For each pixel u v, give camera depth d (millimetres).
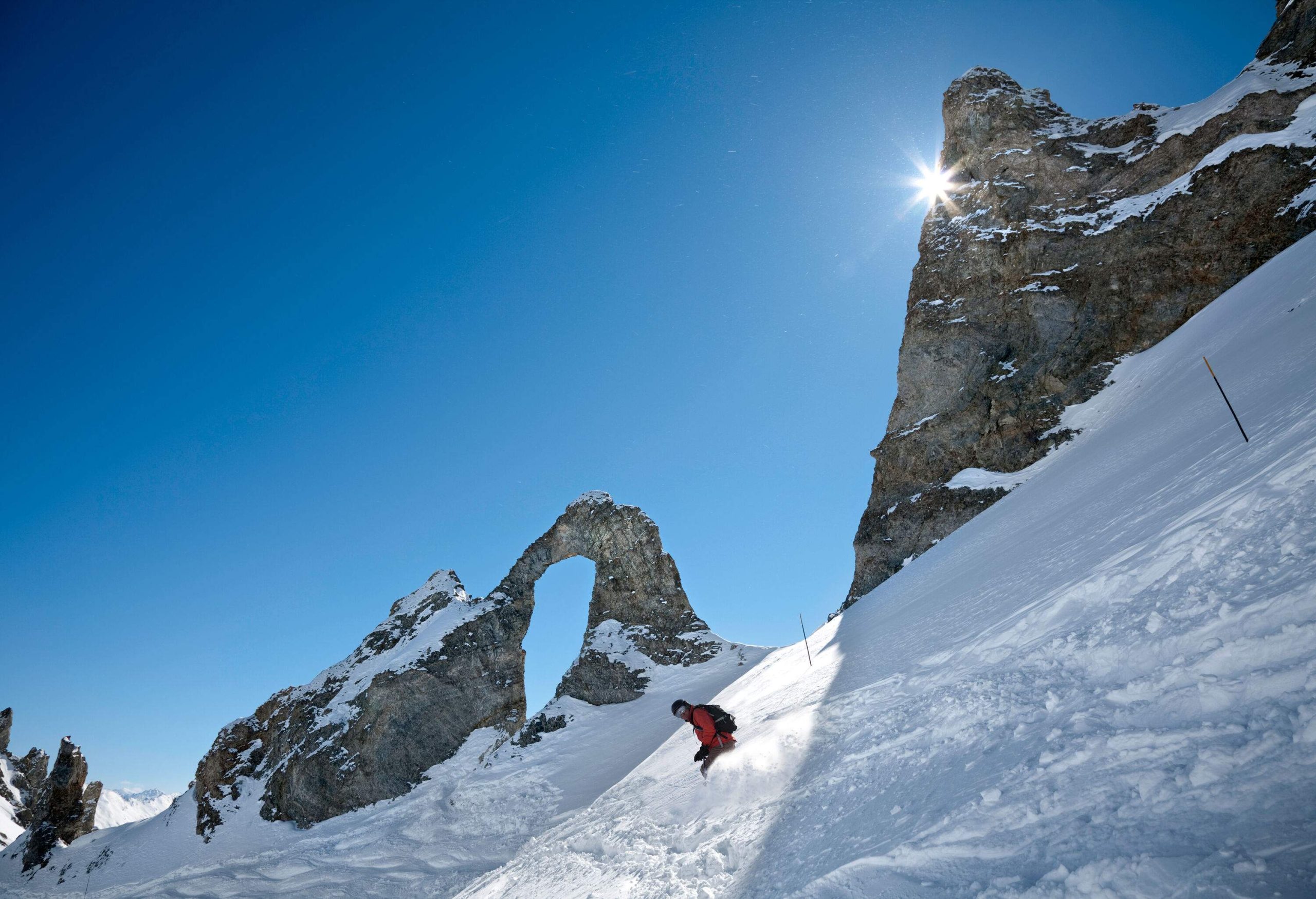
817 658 18672
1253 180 33344
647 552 51938
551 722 43812
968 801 4758
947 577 19141
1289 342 14875
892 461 38344
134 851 45500
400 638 51375
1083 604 7574
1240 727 3826
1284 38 39500
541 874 11508
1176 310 33031
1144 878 3117
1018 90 46312
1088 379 33469
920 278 42875
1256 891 2721
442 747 43906
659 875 7660
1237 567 5602
